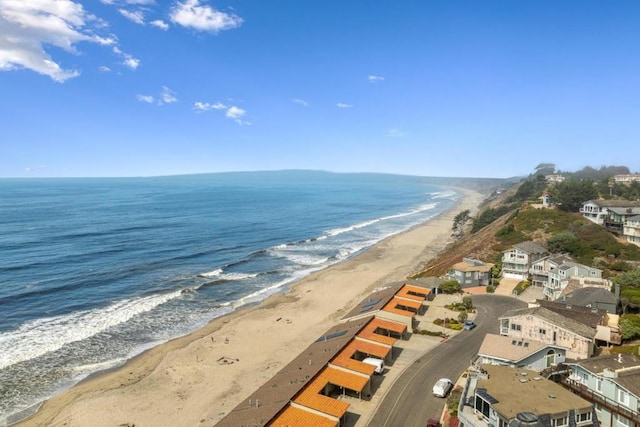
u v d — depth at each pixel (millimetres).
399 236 150125
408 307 62344
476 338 54812
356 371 41500
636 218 91438
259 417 33469
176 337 61250
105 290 80500
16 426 39469
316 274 97438
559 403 28344
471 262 85062
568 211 114625
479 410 30328
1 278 84188
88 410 41781
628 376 31938
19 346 56188
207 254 114500
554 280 70312
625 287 61906
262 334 61125
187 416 40750
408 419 37000
